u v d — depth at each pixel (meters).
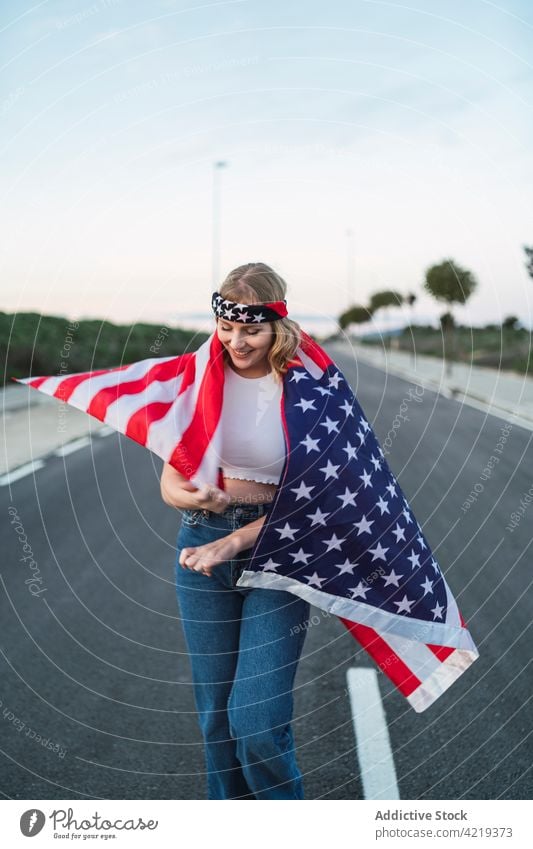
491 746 2.57
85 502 6.46
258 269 1.86
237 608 2.03
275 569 1.92
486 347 26.78
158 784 2.38
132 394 1.96
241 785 2.14
